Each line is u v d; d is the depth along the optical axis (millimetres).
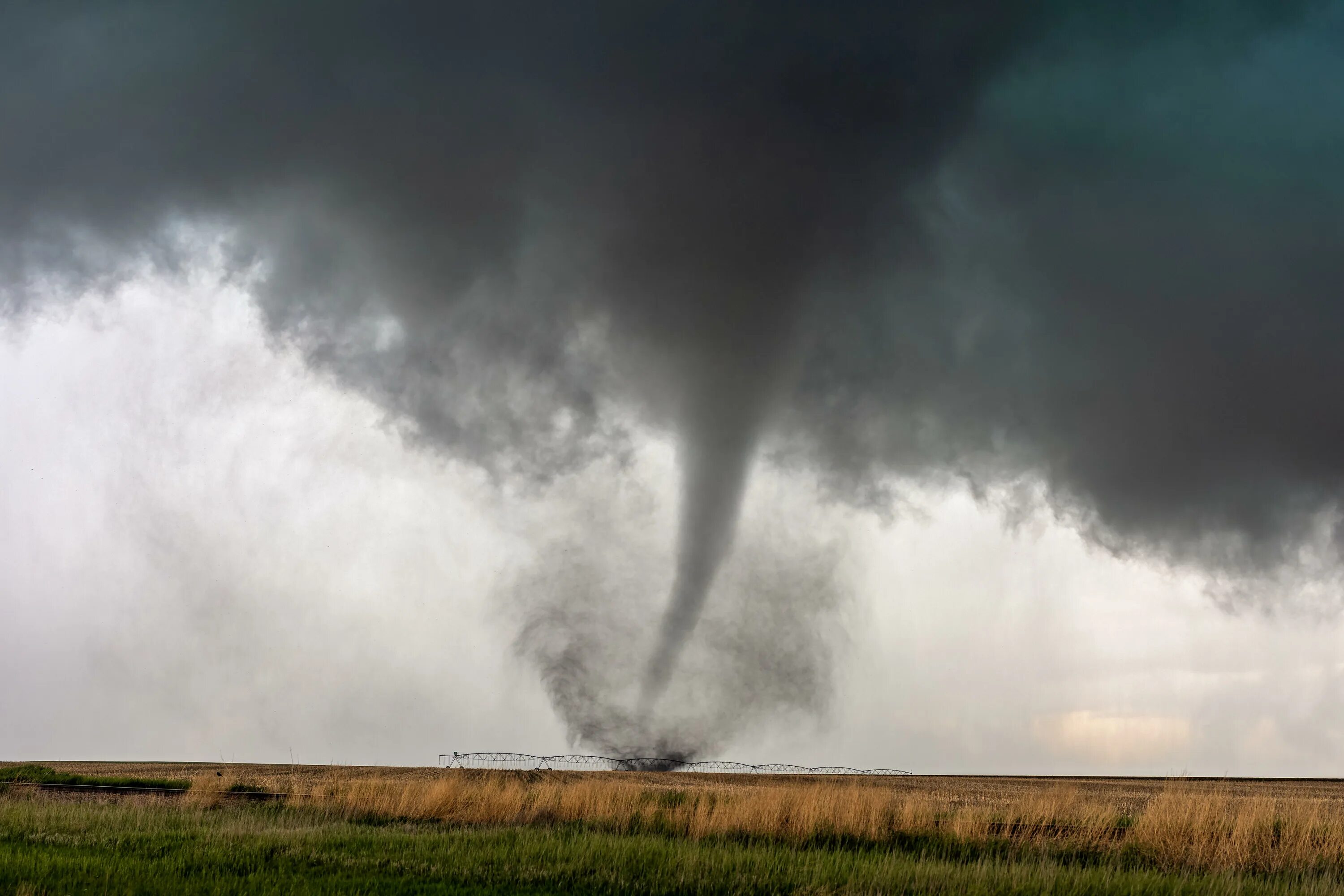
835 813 20453
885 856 17469
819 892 13773
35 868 13844
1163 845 18266
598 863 15359
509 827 20203
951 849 18812
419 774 56531
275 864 15102
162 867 14367
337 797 23391
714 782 62688
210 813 21812
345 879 14070
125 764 88812
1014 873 15320
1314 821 18469
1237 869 16766
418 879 14242
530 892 13656
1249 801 19984
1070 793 22672
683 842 18266
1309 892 14703
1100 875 15391
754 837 19516
